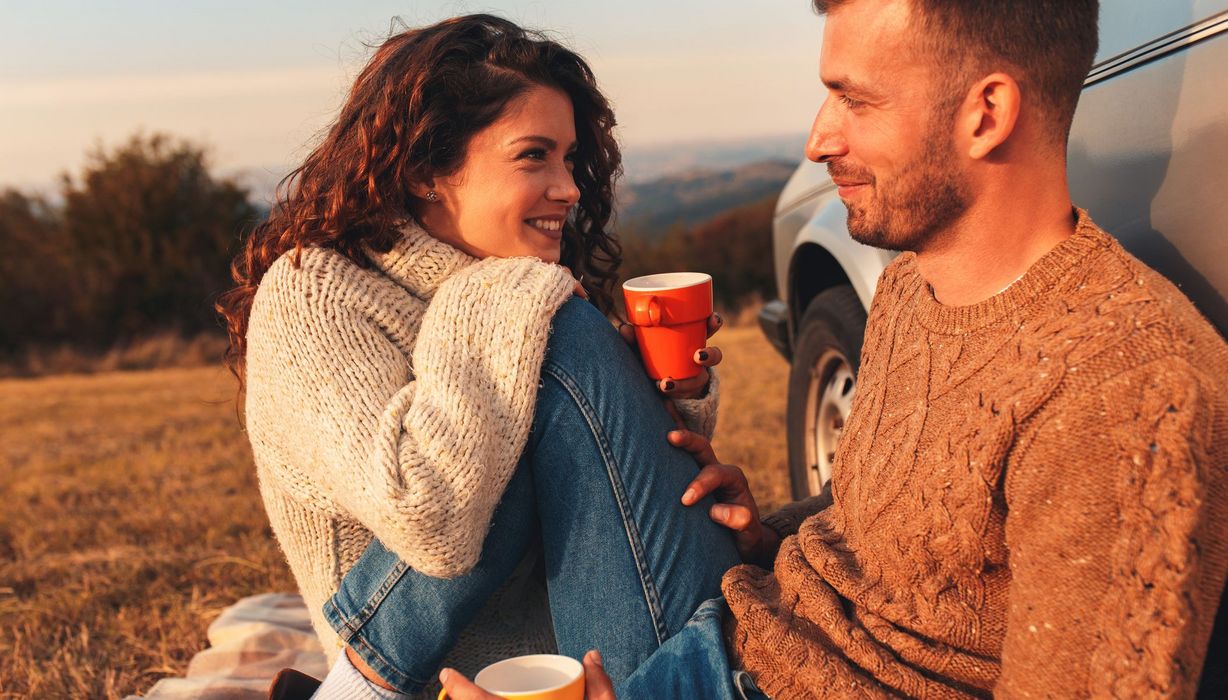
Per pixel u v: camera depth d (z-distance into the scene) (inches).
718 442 193.3
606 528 68.1
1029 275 54.2
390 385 68.0
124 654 114.3
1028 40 52.3
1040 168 55.1
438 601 67.9
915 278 66.3
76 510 182.5
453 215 76.7
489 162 74.8
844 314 109.8
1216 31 62.1
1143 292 49.3
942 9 52.6
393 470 62.3
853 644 58.3
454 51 73.7
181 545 154.9
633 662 67.2
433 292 75.3
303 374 67.7
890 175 56.8
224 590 131.5
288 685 69.9
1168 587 44.4
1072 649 47.1
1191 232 62.0
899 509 57.0
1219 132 60.5
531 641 76.4
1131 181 67.4
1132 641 45.1
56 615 124.8
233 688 98.0
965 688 55.9
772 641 61.4
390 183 73.7
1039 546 48.4
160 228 853.8
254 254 79.4
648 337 73.7
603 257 93.2
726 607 67.4
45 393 469.4
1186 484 44.3
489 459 64.5
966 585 54.6
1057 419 48.1
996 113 53.6
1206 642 46.1
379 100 74.3
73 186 857.5
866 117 56.6
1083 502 47.2
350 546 73.4
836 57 56.6
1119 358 47.3
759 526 75.2
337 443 65.2
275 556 143.4
